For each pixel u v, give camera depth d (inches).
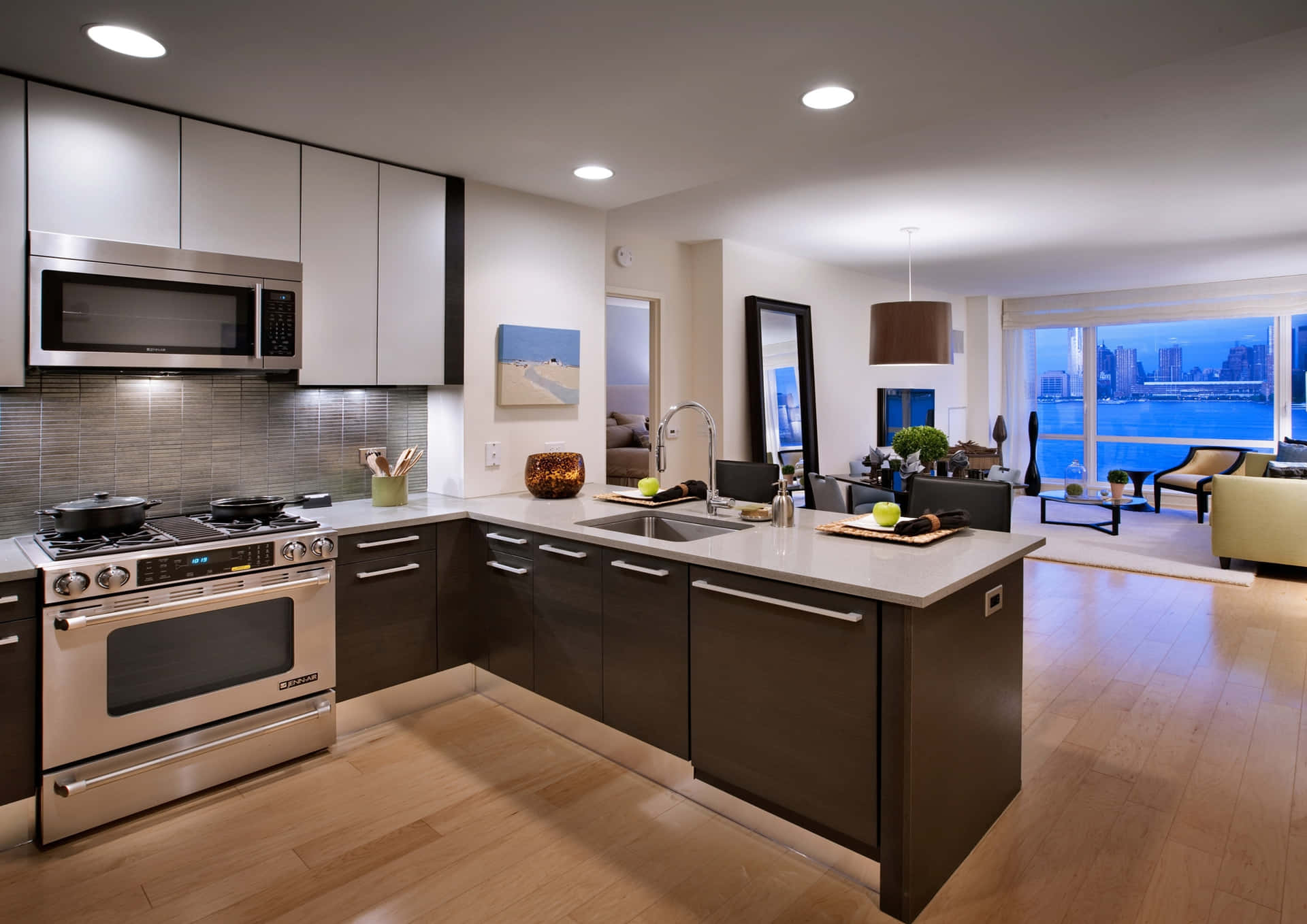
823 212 200.7
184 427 114.8
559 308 146.6
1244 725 116.1
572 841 86.4
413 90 94.7
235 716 98.4
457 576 123.6
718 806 92.1
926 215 205.3
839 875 80.2
